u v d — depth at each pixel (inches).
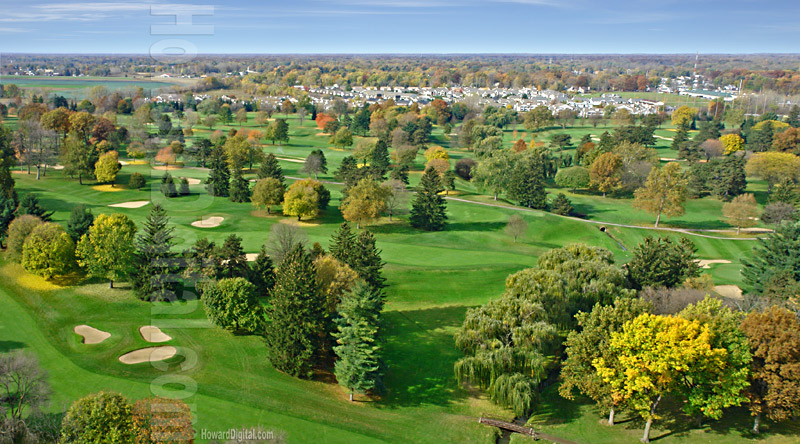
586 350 1913.1
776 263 3029.0
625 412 1985.7
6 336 2246.6
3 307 2482.8
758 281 2984.7
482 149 7598.4
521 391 1952.5
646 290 2635.3
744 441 1766.7
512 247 4141.2
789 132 7726.4
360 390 2001.7
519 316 2217.0
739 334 1809.8
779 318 1779.0
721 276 3457.2
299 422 1808.6
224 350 2255.2
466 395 2134.6
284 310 2084.2
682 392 1813.5
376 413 1963.6
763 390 1825.8
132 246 2748.5
